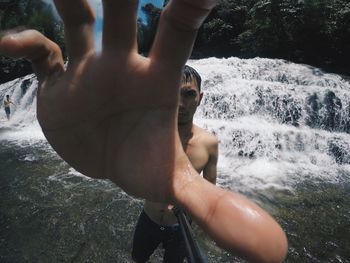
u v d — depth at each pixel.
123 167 0.72
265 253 0.51
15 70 29.45
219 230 0.55
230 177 8.32
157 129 0.70
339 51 22.94
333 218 5.97
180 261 2.23
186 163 0.69
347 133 12.99
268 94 13.38
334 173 9.29
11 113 18.09
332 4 22.88
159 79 0.69
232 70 16.91
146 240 2.33
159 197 0.67
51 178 7.38
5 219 5.44
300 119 13.09
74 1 0.68
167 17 0.66
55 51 0.72
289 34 24.53
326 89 13.48
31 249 4.62
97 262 4.34
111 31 0.69
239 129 11.10
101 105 0.71
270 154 10.62
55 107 0.72
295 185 7.89
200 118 13.21
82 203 6.02
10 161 8.89
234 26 29.08
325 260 4.62
